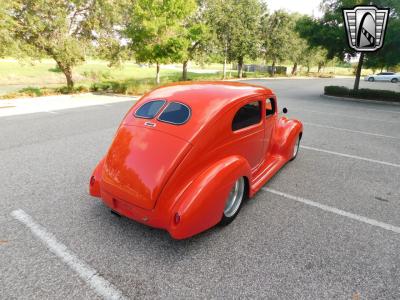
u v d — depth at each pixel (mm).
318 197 4043
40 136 6840
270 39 38750
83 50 15297
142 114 3164
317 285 2422
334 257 2775
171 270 2549
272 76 42062
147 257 2705
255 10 32938
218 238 3033
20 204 3613
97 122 8531
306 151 6227
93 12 15219
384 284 2451
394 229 3281
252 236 3084
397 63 15672
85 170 4797
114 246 2846
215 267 2600
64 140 6539
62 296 2242
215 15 26703
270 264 2656
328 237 3100
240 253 2799
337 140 7242
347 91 17203
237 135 3215
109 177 2855
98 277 2443
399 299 2299
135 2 16250
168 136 2785
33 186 4133
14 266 2539
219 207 2807
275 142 4727
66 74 16188
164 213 2576
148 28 15469
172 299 2246
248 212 3596
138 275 2479
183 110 2994
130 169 2717
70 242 2889
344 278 2508
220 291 2332
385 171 5086
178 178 2602
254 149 3777
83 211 3488
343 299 2287
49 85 21812
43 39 13789
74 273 2480
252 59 36594
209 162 2859
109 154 3002
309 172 4980
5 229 3076
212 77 32812
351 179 4703
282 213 3584
